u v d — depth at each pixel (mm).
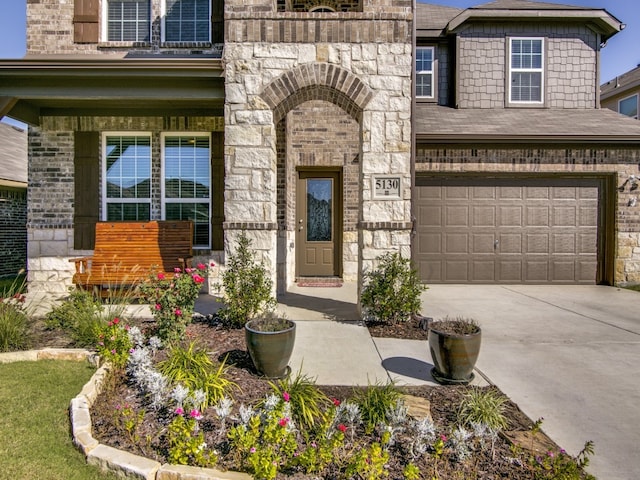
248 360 3760
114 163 7520
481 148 8359
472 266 8711
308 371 3729
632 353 4316
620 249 8477
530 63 9547
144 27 7676
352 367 3852
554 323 5500
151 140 7473
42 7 7340
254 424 2244
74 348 4023
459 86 9516
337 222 9406
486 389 3400
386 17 5570
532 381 3584
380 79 5590
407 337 4797
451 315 5934
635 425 2855
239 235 5379
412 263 5410
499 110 9430
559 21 9398
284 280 7535
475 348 3436
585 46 9531
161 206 7520
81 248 7195
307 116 9102
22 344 4078
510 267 8727
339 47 5582
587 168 8406
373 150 5602
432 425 2490
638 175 8430
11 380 3346
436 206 8648
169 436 2408
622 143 8164
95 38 7367
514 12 9141
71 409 2732
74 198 7215
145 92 5996
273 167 5703
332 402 2727
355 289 8133
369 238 5582
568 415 2984
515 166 8398
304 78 5578
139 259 6707
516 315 5949
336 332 4949
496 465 2299
